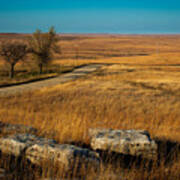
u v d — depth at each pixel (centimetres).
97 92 2783
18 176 345
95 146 492
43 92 2728
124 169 405
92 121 984
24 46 4847
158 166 432
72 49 17000
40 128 682
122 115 1444
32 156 403
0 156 419
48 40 5219
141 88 3228
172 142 619
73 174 351
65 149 391
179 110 1828
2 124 630
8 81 3838
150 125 1009
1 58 4731
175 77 4812
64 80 4191
